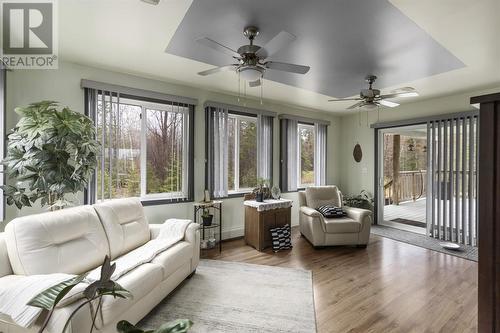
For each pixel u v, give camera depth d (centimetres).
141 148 351
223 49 209
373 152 542
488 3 181
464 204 401
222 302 231
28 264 171
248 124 459
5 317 148
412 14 195
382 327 198
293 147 501
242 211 443
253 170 464
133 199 288
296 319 207
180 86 378
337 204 442
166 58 285
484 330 142
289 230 394
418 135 602
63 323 132
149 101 351
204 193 389
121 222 257
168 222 288
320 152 554
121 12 196
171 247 249
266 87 389
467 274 291
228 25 213
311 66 301
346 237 377
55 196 246
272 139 476
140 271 195
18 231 174
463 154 403
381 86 378
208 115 400
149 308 201
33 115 218
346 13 194
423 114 460
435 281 274
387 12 193
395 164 631
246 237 404
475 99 143
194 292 249
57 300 94
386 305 228
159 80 358
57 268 183
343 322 204
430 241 417
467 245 396
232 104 425
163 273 214
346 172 596
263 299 237
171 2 183
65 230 198
